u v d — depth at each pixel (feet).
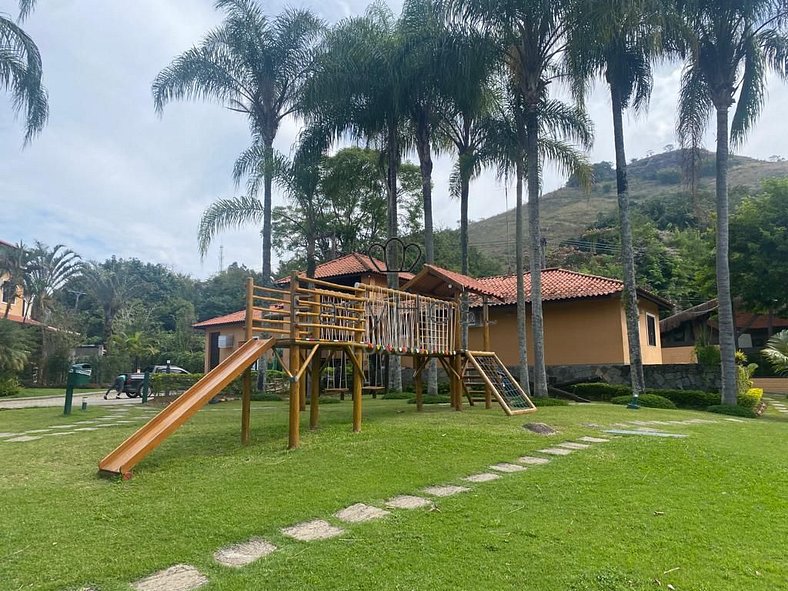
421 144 54.75
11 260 101.86
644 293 61.26
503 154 51.90
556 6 44.19
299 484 18.67
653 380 56.70
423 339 35.94
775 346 64.28
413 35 50.47
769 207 77.00
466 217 59.11
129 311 142.31
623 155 49.78
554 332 63.10
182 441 26.63
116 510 16.07
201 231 56.70
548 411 38.34
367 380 56.29
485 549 13.14
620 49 47.19
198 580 11.51
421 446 24.59
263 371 58.49
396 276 53.42
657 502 17.26
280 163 57.26
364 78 53.21
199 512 15.78
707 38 47.93
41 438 29.99
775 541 14.12
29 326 99.45
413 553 12.86
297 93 59.57
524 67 47.26
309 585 11.25
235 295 178.29
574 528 14.70
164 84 57.57
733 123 49.90
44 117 50.19
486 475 20.47
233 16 58.23
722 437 29.76
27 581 11.36
